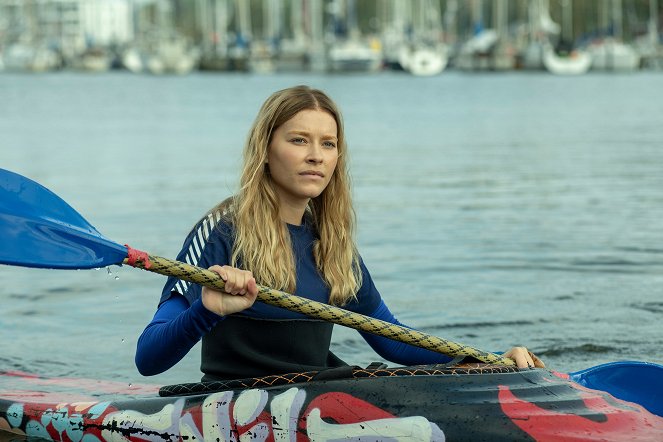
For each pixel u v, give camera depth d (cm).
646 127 3541
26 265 554
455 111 4494
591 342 877
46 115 4347
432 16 9694
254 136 580
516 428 530
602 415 542
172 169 2222
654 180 1994
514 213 1570
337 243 597
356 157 2502
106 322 965
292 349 579
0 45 11250
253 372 580
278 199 582
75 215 574
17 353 862
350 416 546
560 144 2862
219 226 577
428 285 1088
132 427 602
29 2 11469
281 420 555
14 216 564
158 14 12638
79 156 2544
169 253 1240
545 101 5225
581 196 1769
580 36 10956
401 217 1535
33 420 654
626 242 1327
